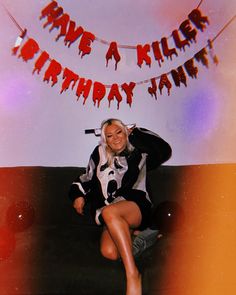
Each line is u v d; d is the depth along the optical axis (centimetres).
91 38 333
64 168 320
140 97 342
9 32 328
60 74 335
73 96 338
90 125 341
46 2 328
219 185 315
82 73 336
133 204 268
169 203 282
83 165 343
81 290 248
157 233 270
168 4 338
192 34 339
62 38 332
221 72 344
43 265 249
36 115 337
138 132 290
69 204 312
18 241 272
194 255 257
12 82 332
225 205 309
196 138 347
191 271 251
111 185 281
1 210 304
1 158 336
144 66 340
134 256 256
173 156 347
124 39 337
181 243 268
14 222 280
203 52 341
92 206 284
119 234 247
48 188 314
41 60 331
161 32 338
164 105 344
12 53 329
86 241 273
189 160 347
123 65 339
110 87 338
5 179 312
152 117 344
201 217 304
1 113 333
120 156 285
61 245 267
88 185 289
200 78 344
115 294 248
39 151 339
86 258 255
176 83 342
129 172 281
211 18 341
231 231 279
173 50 340
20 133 336
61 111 338
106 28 335
